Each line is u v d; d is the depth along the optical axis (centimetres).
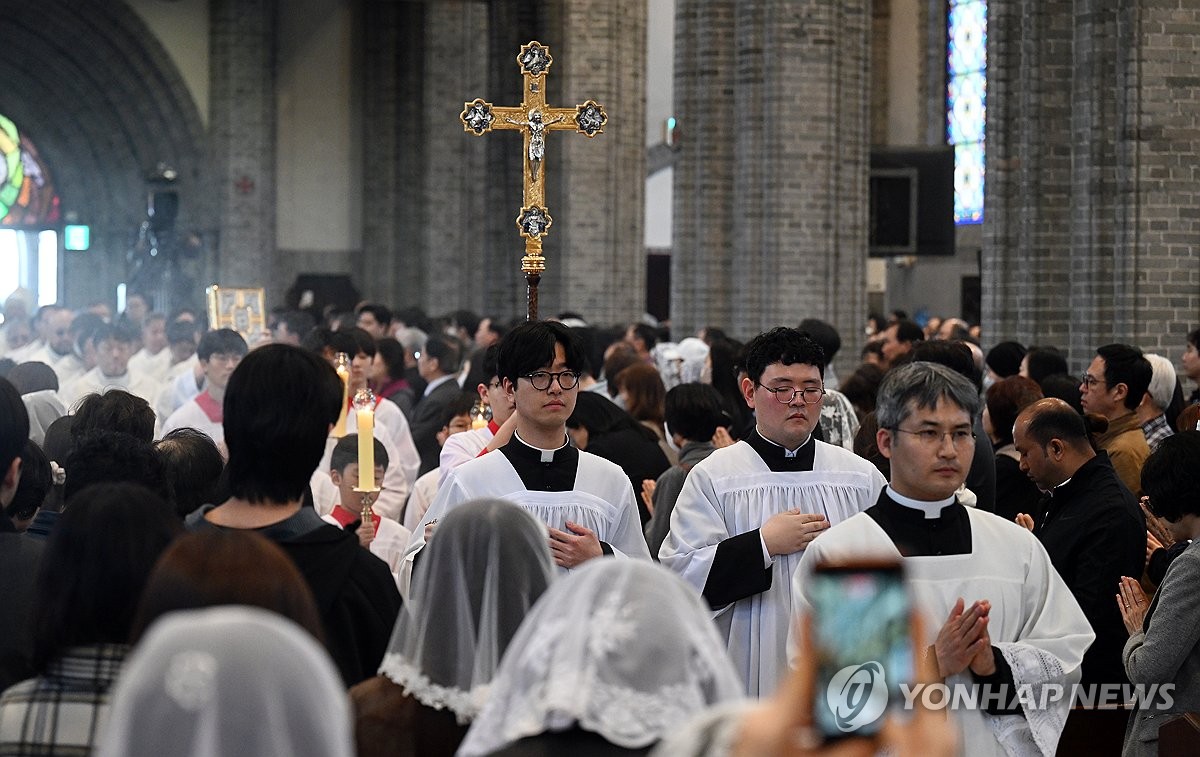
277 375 539
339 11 3800
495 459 698
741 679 708
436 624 468
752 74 2425
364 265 3834
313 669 293
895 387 588
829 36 2400
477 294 3825
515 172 3153
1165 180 1766
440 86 3734
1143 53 1755
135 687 283
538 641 384
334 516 927
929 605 577
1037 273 2030
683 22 2939
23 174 3778
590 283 3025
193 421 1196
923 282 4491
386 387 1631
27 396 1183
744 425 1264
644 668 373
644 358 1906
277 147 3781
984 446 901
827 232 2419
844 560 290
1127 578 718
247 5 3628
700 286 2803
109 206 3775
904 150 2780
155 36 3609
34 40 3609
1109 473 823
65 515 455
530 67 931
